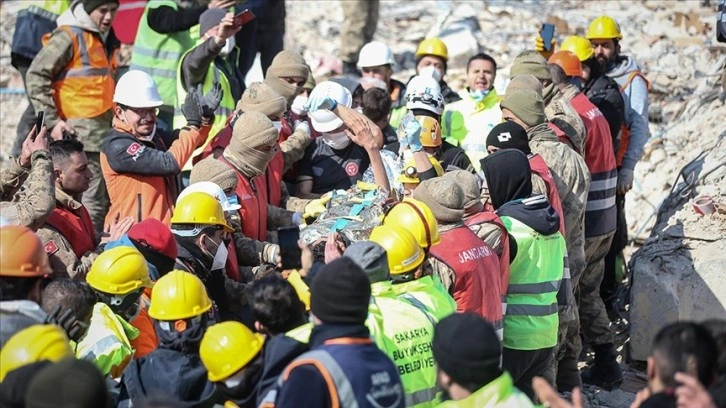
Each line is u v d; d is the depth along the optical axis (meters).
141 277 11.88
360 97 19.75
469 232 13.28
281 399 9.24
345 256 10.62
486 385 9.33
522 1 32.81
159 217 15.73
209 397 10.61
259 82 16.44
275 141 15.02
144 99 15.73
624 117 21.11
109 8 20.09
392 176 16.80
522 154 14.98
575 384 17.47
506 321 14.31
